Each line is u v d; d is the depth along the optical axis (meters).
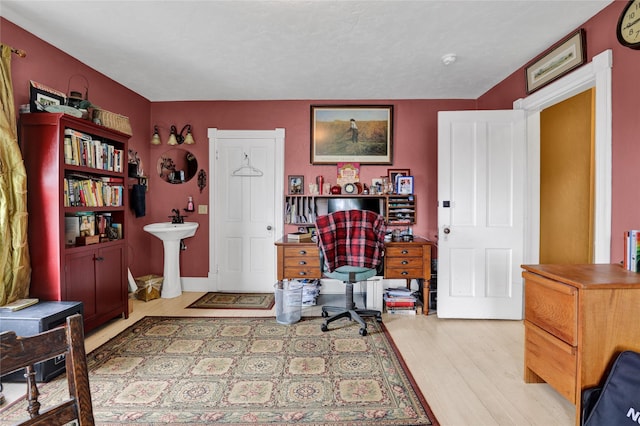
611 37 2.05
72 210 2.42
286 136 3.94
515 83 3.09
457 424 1.60
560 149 3.55
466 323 2.97
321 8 2.10
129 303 3.18
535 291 1.85
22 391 1.89
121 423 1.60
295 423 1.61
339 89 3.58
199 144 3.98
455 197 3.04
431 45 2.59
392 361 2.23
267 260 4.00
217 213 4.00
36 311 2.04
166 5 2.07
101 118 2.73
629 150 1.94
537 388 1.91
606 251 2.07
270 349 2.41
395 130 3.88
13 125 2.17
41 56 2.50
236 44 2.58
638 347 1.50
